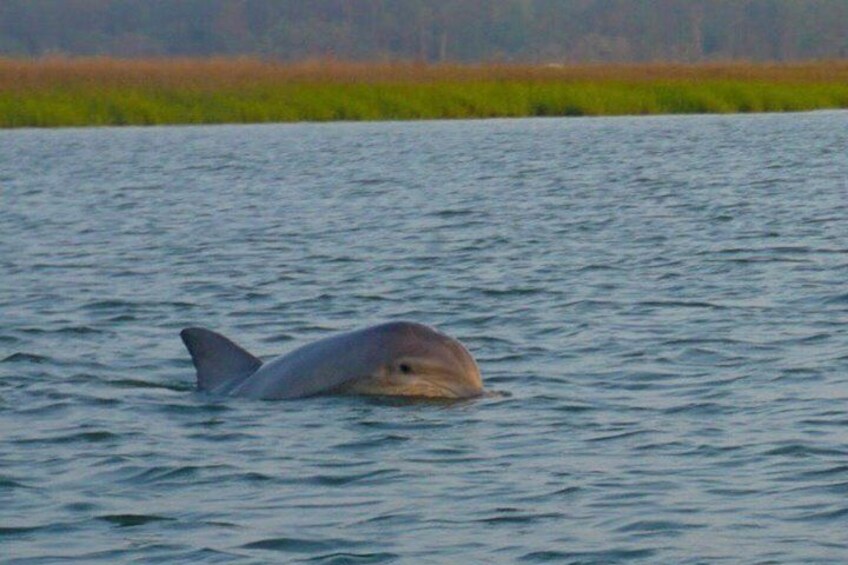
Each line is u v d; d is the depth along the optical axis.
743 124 184.00
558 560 29.72
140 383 45.66
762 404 41.06
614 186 107.81
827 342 48.81
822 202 91.31
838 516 31.66
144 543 31.08
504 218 88.25
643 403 41.59
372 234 82.00
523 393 43.03
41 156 152.00
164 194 110.44
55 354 50.38
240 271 68.62
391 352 42.88
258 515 32.66
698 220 83.88
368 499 33.56
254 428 39.69
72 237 83.50
